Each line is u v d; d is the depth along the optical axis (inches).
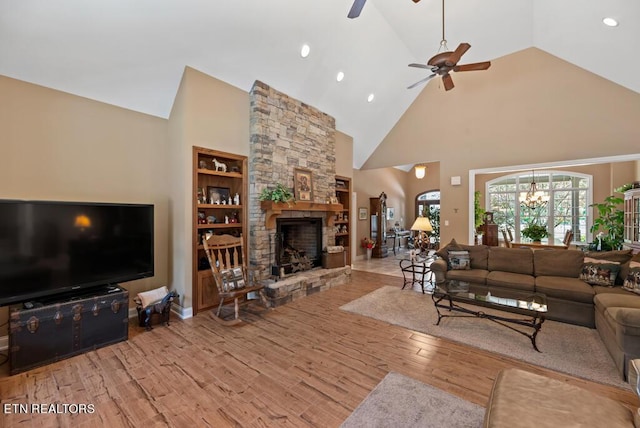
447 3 158.2
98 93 129.2
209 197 159.8
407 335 120.0
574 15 137.4
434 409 73.6
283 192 167.2
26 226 98.0
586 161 188.1
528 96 208.8
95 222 114.5
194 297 144.6
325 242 216.8
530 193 309.6
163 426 69.1
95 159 131.6
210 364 97.0
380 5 160.4
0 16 92.4
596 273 134.7
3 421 70.8
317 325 131.0
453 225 243.3
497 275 155.8
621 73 164.6
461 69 133.4
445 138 248.1
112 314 111.8
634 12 111.7
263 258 169.0
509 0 152.6
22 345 92.8
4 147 107.9
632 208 233.1
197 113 144.8
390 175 401.4
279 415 72.5
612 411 50.9
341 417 71.5
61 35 104.0
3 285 93.3
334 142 227.3
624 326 86.3
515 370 65.0
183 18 118.1
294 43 154.8
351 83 207.5
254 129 167.0
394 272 255.1
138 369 94.1
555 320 134.9
